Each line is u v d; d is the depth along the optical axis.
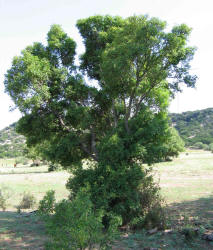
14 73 12.52
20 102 12.30
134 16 12.12
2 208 16.05
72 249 4.88
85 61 16.12
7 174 44.28
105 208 10.05
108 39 14.70
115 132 12.24
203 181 24.22
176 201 15.38
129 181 10.65
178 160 55.75
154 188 11.14
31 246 7.55
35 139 15.02
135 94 13.90
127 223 10.32
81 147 14.39
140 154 11.20
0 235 8.96
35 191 22.62
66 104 14.23
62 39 14.96
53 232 5.02
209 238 7.68
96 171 11.14
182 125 186.00
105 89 13.74
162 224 9.55
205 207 13.10
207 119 182.88
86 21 15.21
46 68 12.95
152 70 12.64
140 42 11.48
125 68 11.95
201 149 122.19
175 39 11.34
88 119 13.30
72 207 5.17
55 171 48.19
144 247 7.40
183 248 7.15
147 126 11.96
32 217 12.02
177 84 12.85
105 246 5.65
